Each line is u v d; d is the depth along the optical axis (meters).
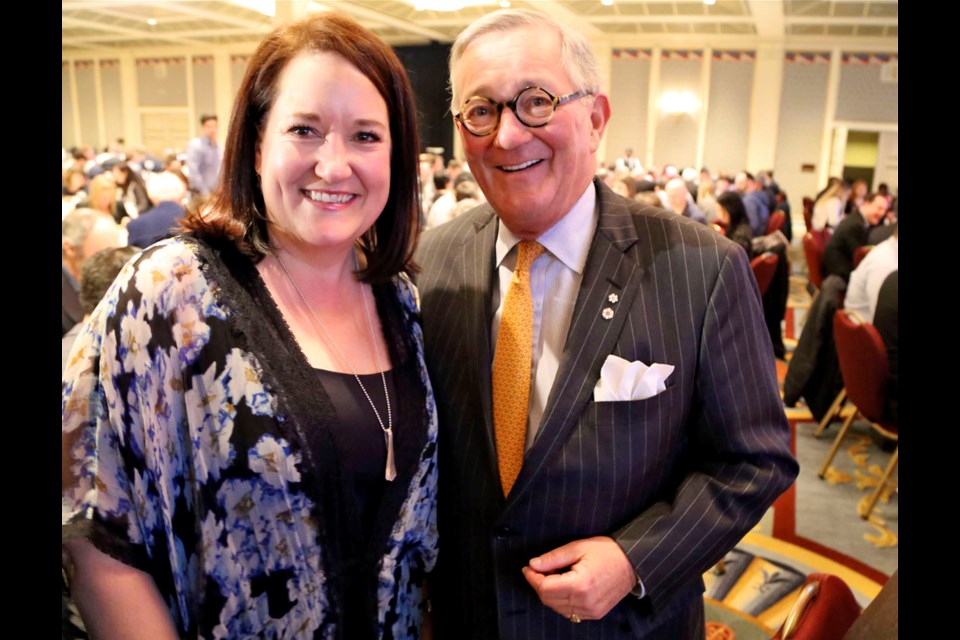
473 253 1.26
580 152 1.12
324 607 1.00
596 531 1.11
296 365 0.98
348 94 0.96
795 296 7.96
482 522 1.17
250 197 1.03
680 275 1.12
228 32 13.38
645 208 1.23
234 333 0.95
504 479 1.15
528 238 1.19
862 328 2.95
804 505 3.21
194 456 0.94
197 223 1.00
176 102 16.64
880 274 3.73
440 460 1.22
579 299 1.13
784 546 2.89
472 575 1.19
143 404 0.92
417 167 1.12
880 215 6.85
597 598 1.03
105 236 2.48
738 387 1.10
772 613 2.47
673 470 1.17
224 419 0.94
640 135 13.75
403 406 1.11
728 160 13.43
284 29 0.99
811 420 4.18
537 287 1.18
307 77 0.95
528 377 1.16
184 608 0.97
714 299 1.11
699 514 1.09
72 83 17.70
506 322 1.18
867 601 2.52
